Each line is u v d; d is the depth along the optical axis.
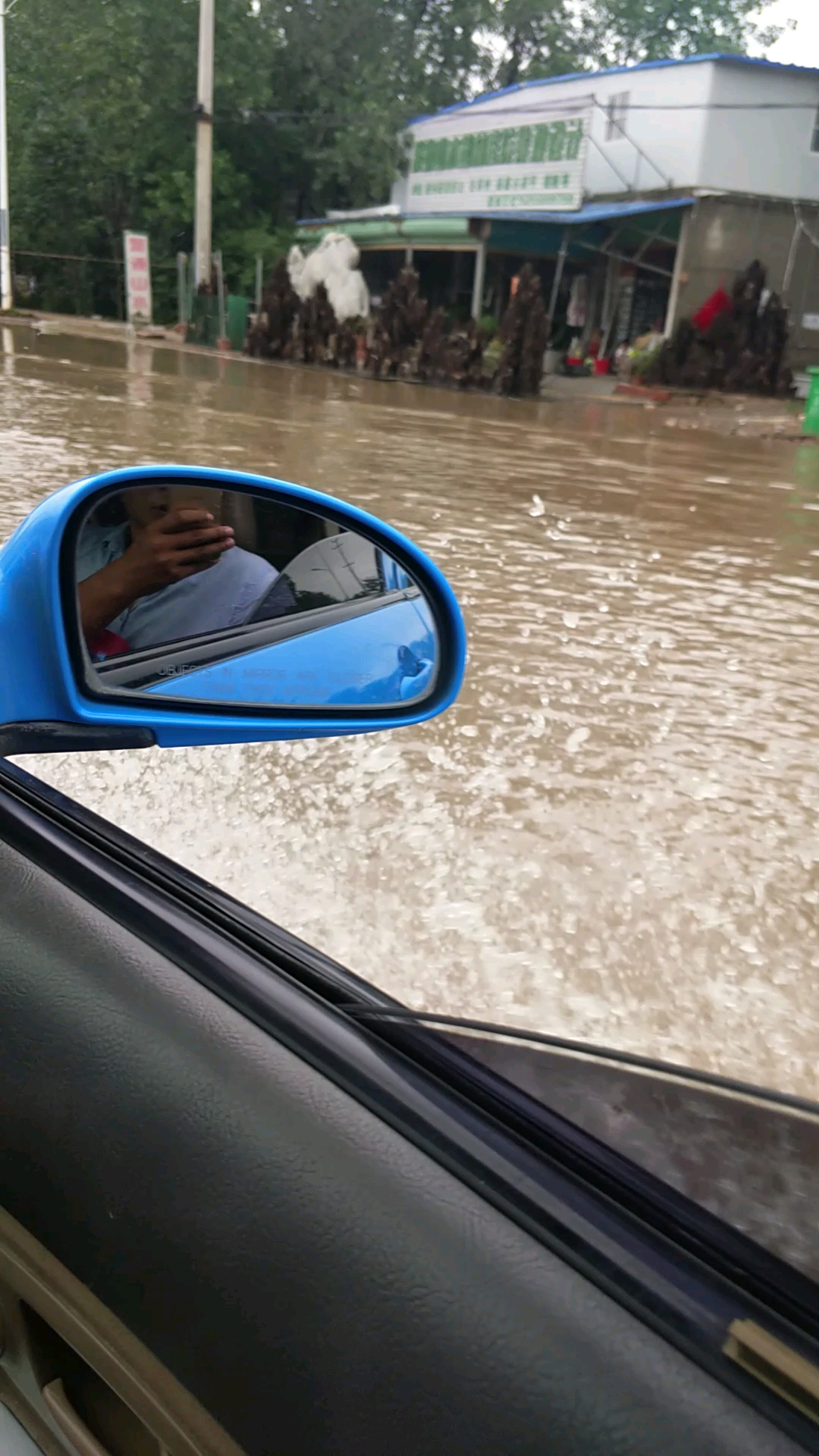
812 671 3.82
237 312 24.61
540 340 18.42
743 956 1.96
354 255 23.98
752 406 18.75
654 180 22.08
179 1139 0.94
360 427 11.07
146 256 28.28
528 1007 1.75
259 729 1.25
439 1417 0.74
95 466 6.88
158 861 1.24
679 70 21.14
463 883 2.15
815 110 21.17
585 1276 0.75
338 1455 0.77
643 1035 1.70
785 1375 0.67
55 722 1.10
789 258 21.89
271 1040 0.98
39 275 36.75
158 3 31.88
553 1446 0.69
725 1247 0.74
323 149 33.84
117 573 1.13
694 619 4.43
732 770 2.88
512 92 25.20
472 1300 0.77
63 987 1.08
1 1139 1.04
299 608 1.29
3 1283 1.02
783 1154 0.77
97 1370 0.92
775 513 7.61
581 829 2.45
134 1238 0.92
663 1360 0.70
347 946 1.91
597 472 9.20
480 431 11.93
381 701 1.35
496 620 4.20
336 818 2.39
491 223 25.61
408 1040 0.95
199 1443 0.84
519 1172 0.82
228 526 1.19
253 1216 0.87
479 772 2.71
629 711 3.27
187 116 33.19
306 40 33.38
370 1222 0.83
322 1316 0.81
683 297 21.88
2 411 9.36
